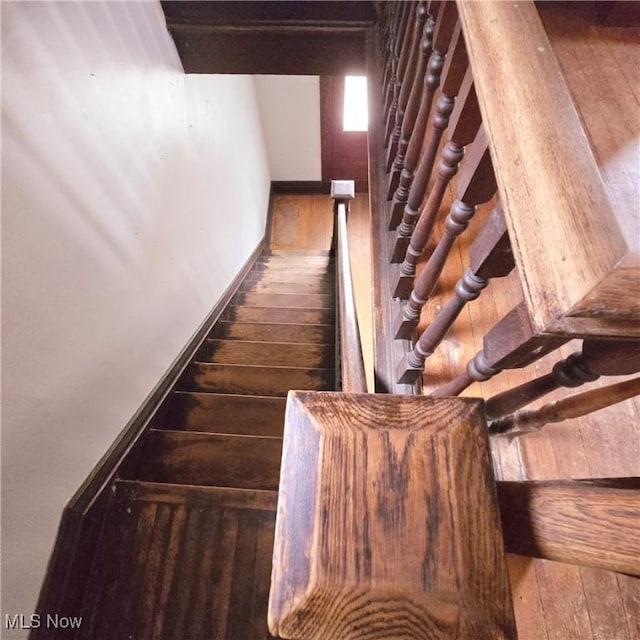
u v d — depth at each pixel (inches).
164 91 59.6
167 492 46.0
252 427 60.6
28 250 30.8
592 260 11.4
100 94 40.4
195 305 75.4
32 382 32.2
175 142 63.2
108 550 42.6
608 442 40.8
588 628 35.4
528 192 13.1
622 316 11.1
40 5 31.2
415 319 43.7
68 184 35.4
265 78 133.9
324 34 72.2
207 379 69.9
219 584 41.7
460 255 50.8
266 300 104.4
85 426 40.2
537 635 35.2
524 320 21.5
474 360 28.7
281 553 12.9
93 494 41.7
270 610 12.5
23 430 31.6
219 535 44.2
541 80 14.2
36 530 33.7
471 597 12.3
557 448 40.5
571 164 12.7
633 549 10.3
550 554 12.3
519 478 39.4
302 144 157.8
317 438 14.2
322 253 150.1
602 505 11.2
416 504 13.2
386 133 63.1
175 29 66.5
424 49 38.1
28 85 30.0
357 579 12.4
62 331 35.7
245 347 79.4
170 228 61.4
